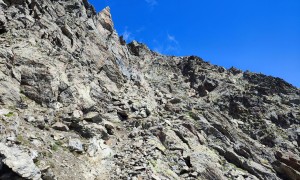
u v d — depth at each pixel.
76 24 42.12
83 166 21.50
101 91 34.06
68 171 19.97
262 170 34.47
